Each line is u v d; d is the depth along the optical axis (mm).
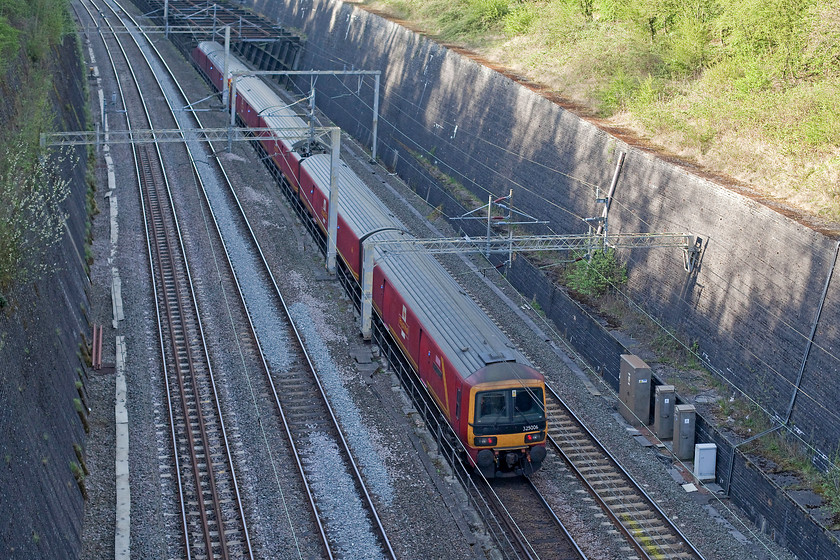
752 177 24984
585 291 27672
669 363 23828
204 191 37031
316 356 24609
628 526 17844
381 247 25828
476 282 30828
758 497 18703
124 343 24641
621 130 30000
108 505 17531
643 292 26531
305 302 28031
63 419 17984
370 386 23250
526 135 34125
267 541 16750
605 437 21438
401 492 18594
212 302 27609
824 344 19453
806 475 18719
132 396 21922
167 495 18156
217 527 17109
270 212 35938
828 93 26641
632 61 35281
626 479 19578
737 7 31469
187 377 23109
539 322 28438
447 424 20203
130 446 19781
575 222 30281
